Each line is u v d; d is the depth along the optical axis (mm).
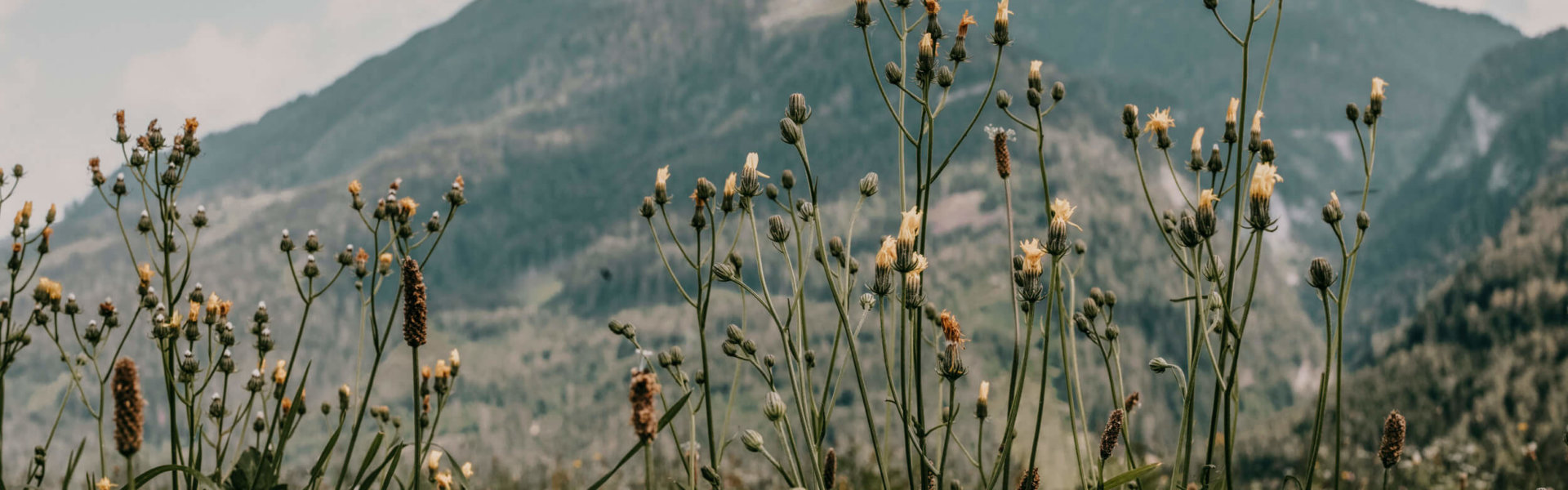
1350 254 2885
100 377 3572
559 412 172500
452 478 3762
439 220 3947
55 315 3801
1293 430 39562
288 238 3953
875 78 3348
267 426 3840
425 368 3725
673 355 3373
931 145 3137
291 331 158875
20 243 3773
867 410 2938
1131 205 183375
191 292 3953
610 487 11852
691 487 2912
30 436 103562
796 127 3307
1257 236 2881
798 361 3348
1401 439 3158
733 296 105938
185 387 3531
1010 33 3346
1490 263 86062
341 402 3891
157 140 3828
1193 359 3107
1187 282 3477
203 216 4062
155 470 2686
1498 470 10680
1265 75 3154
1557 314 69812
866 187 3484
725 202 3461
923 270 2920
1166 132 3518
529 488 17922
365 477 3291
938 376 2916
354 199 4004
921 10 3436
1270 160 3193
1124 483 3105
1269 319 180625
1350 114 3154
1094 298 3754
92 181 3830
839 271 3455
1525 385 57094
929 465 2826
